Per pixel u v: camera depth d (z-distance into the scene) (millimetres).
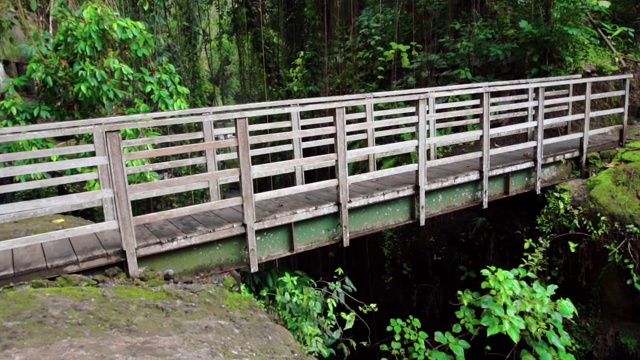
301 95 11820
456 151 8516
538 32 8281
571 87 7637
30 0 6105
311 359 3395
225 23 12492
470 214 7477
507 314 3707
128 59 6352
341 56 11391
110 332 2904
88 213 7508
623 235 5590
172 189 4777
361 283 9430
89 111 6043
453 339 4168
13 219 3428
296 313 4441
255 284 4887
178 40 9953
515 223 6875
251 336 3320
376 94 6086
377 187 5316
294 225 4566
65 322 2930
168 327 3117
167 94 6195
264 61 12453
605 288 5797
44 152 3934
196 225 4238
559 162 6648
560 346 3623
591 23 9492
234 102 12734
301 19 12695
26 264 3484
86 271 3658
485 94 5574
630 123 8664
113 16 5934
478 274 7492
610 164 6711
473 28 9422
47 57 5758
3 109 5527
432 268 8188
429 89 6336
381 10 11336
